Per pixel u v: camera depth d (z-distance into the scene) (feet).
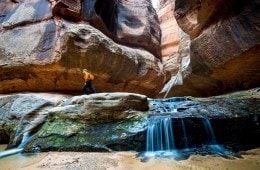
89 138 18.06
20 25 43.83
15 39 41.93
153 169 12.01
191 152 14.90
